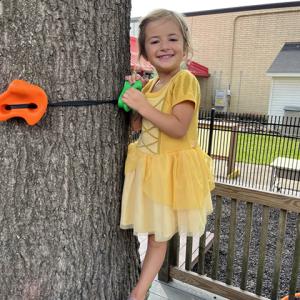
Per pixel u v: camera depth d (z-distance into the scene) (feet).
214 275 8.27
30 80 3.88
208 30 60.49
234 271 12.59
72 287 4.47
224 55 59.82
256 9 56.44
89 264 4.58
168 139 4.64
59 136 4.10
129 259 5.28
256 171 24.49
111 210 4.73
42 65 3.90
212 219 16.60
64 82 4.02
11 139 3.99
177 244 8.50
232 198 7.66
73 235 4.37
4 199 4.08
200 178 4.75
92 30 4.12
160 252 4.88
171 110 4.60
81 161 4.28
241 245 14.76
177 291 8.36
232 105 60.29
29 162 4.04
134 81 4.57
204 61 61.46
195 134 4.90
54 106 4.00
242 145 27.12
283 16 54.80
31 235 4.17
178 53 4.75
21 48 3.82
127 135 4.97
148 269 4.82
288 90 49.85
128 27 4.71
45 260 4.27
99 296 4.76
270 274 12.42
